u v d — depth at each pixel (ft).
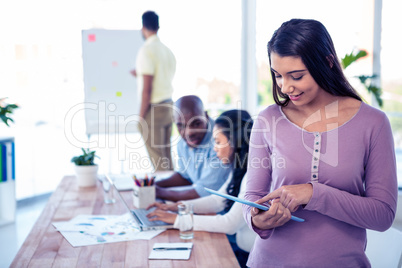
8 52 14.53
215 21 14.90
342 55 11.45
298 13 13.01
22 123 15.03
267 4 14.25
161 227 6.10
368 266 4.05
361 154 3.84
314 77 3.72
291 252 4.01
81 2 14.99
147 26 12.10
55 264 4.89
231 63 15.06
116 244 5.52
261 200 3.91
